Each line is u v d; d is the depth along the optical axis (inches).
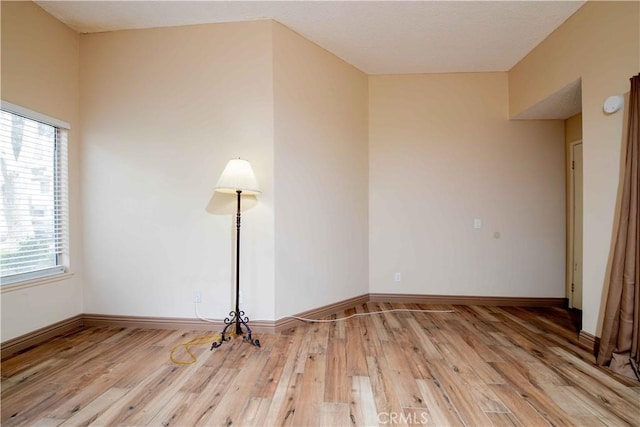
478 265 151.1
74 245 117.0
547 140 148.3
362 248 150.8
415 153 153.1
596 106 97.4
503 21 111.0
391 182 154.2
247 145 112.8
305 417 66.1
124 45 117.6
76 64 118.4
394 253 154.4
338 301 138.3
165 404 70.4
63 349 98.7
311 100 125.8
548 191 148.4
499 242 150.2
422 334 112.2
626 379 80.9
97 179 118.7
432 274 153.1
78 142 119.0
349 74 142.8
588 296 100.8
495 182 150.0
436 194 152.4
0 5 93.3
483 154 150.3
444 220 152.3
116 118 118.0
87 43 119.2
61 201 113.9
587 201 100.7
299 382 79.4
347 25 114.4
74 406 69.6
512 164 149.3
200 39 114.7
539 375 83.2
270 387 77.2
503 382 79.7
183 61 115.5
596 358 92.7
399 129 153.6
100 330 115.6
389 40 123.8
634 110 82.8
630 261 83.3
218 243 115.0
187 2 102.1
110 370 85.6
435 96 151.9
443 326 120.8
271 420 65.1
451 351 97.8
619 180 90.7
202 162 115.1
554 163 148.1
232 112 113.5
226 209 114.7
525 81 134.9
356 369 86.2
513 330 116.5
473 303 150.9
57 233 112.9
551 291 148.6
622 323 84.6
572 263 144.6
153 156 116.9
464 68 146.9
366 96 153.0
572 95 118.9
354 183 146.2
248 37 112.5
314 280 127.8
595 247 98.1
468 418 65.9
